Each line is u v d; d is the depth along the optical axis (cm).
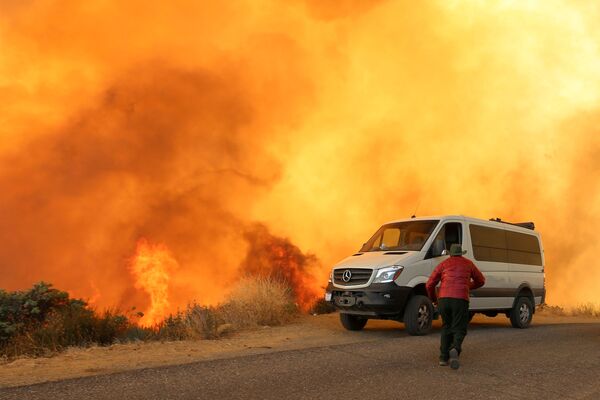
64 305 941
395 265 948
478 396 543
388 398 529
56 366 682
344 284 992
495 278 1117
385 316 973
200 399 514
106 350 805
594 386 596
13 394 525
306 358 725
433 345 846
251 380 595
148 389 549
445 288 692
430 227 1041
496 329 1141
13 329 814
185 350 812
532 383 604
